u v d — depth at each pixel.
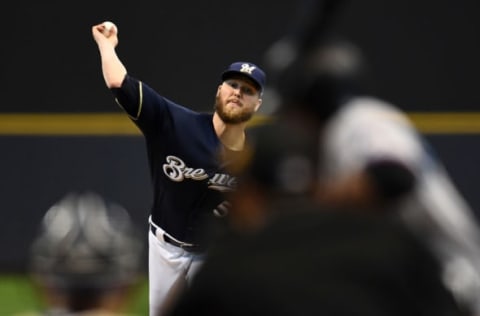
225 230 6.68
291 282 6.11
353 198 6.73
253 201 6.70
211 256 6.42
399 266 6.29
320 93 6.71
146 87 19.20
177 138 19.14
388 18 32.44
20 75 32.19
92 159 32.38
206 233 18.70
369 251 6.30
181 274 19.92
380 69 32.56
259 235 6.42
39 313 6.54
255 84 18.83
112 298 5.73
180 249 19.77
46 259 5.63
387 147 6.70
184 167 19.17
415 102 32.66
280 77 6.80
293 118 6.77
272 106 6.83
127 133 32.38
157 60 32.44
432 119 32.62
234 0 32.28
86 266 5.60
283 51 6.86
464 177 32.62
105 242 5.65
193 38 32.38
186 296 6.28
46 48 32.19
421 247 6.54
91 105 32.34
